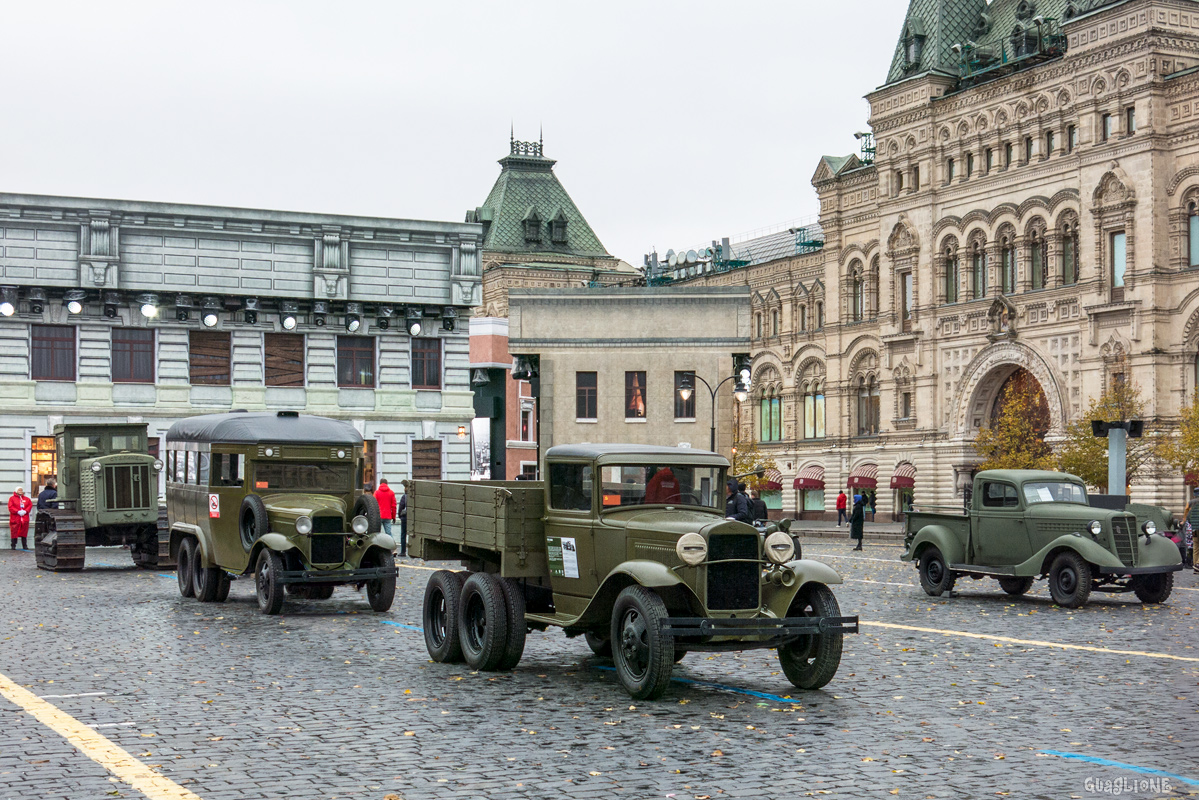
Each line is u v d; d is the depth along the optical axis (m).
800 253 81.06
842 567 33.34
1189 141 54.06
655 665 12.45
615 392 43.69
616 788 9.22
